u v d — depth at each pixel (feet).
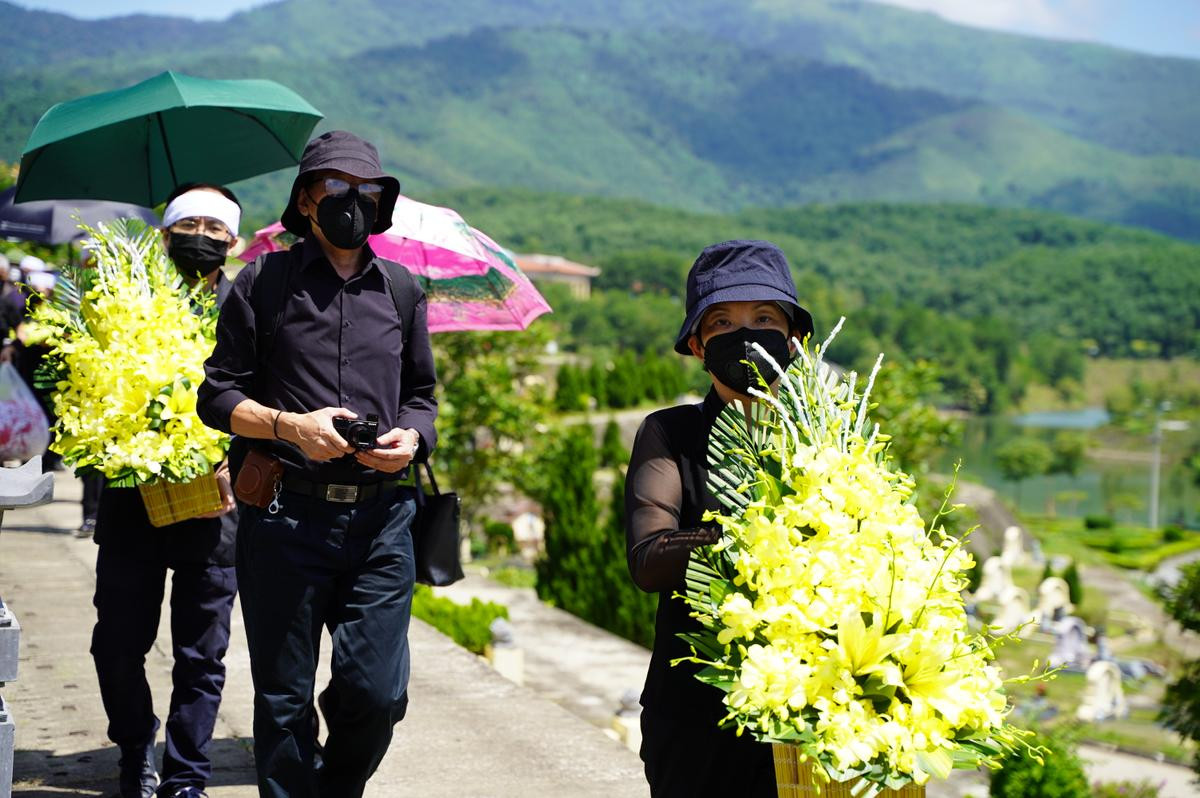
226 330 10.66
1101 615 154.30
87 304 13.16
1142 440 579.07
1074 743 49.29
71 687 18.26
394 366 10.91
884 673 7.15
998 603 128.98
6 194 41.78
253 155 16.99
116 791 14.11
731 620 7.38
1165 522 388.78
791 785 7.47
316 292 10.70
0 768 8.02
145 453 12.32
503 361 86.84
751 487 7.99
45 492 8.36
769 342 8.79
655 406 203.92
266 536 10.41
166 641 21.29
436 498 11.23
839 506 7.58
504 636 31.83
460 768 15.47
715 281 9.04
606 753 16.30
